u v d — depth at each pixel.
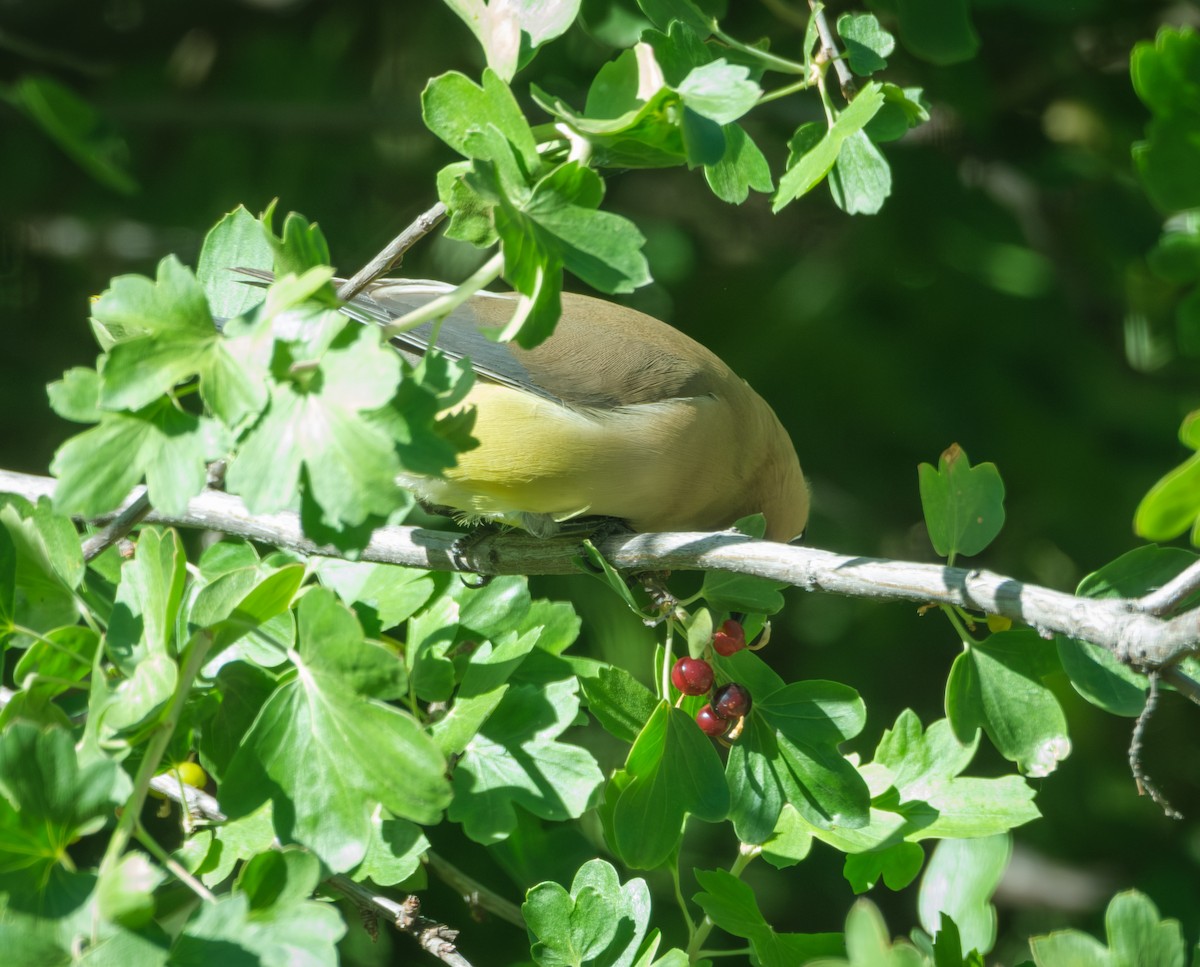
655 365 8.02
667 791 5.61
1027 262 12.39
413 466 4.22
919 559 12.23
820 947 5.77
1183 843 12.66
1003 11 11.24
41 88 9.62
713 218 13.27
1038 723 5.70
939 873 6.20
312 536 4.19
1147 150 5.06
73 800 4.31
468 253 11.95
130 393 4.33
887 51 6.48
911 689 12.09
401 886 7.02
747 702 5.88
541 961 5.57
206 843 5.16
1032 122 12.41
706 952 5.81
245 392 4.29
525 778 5.57
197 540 10.16
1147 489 12.25
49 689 5.07
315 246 4.50
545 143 5.75
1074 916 12.39
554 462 7.65
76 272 12.56
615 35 8.37
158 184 12.52
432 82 5.09
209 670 5.63
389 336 4.55
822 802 5.77
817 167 5.88
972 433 12.35
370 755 4.68
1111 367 12.55
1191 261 5.28
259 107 12.43
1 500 6.80
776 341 12.38
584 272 4.77
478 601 6.34
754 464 8.33
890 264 12.38
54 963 4.11
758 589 6.11
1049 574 12.35
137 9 12.95
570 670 6.23
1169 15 11.75
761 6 10.73
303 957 4.17
